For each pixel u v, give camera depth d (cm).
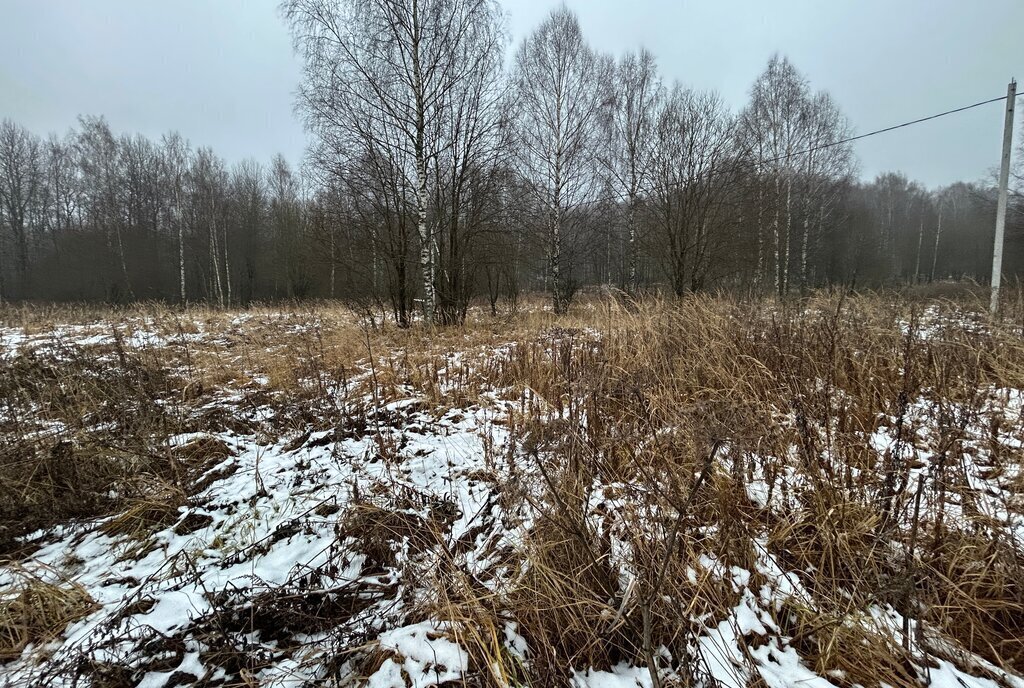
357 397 473
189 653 184
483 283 1241
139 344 752
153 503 282
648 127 1509
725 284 1441
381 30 974
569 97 1515
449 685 167
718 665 173
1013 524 224
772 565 216
